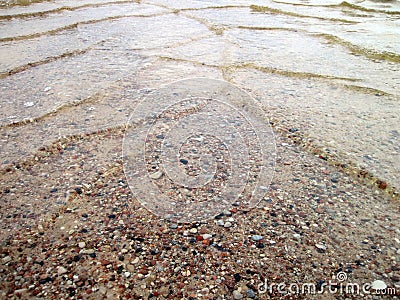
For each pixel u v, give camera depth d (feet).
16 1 10.71
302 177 3.64
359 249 2.85
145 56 6.62
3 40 7.36
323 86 5.54
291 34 8.09
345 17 9.58
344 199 3.36
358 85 5.54
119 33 7.95
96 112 4.74
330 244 2.90
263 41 7.58
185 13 9.81
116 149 4.02
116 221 3.10
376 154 3.91
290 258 2.78
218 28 8.44
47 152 3.96
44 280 2.57
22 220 3.09
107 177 3.61
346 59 6.64
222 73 5.94
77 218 3.13
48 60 6.39
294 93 5.30
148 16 9.43
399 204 3.30
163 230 3.02
